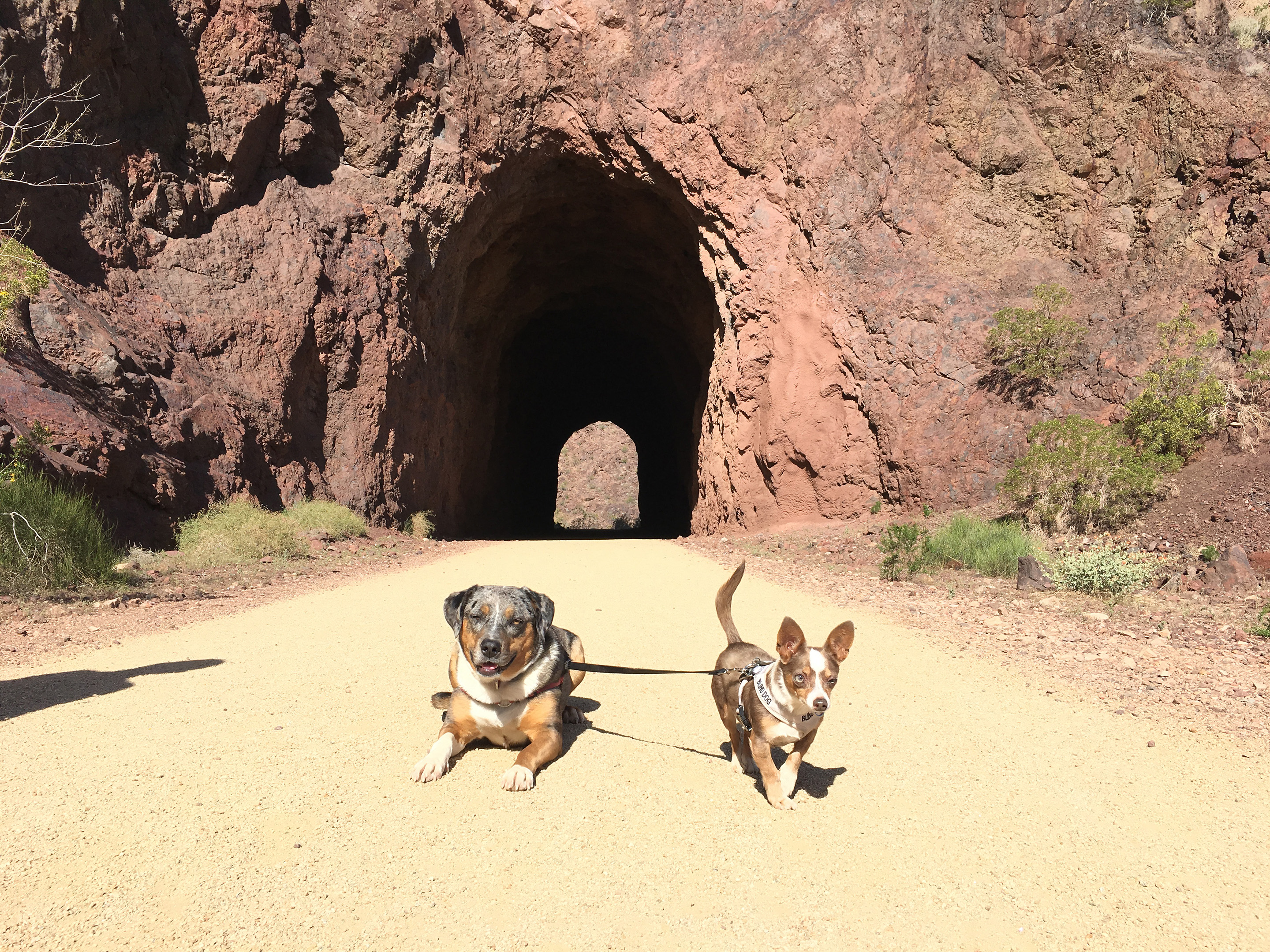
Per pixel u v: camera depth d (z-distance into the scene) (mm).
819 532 18609
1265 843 3742
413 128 21297
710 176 22047
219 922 2863
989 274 19562
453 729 4375
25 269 13086
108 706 5234
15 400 12008
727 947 2809
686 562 14594
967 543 13336
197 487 15000
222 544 13086
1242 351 16188
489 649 3902
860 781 4301
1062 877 3365
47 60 15148
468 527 29312
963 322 19000
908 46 20406
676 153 22234
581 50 22266
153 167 17047
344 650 6977
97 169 16156
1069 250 19438
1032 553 12672
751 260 21562
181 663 6457
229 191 18203
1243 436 15000
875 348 19625
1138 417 16219
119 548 11922
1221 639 7934
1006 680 6453
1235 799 4234
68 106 15609
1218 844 3723
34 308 13562
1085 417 17469
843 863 3408
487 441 31812
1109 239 18922
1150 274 18172
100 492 12648
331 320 19047
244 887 3090
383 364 19969
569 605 9492
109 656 6727
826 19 20969
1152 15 19469
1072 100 19344
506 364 34406
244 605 9438
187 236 17547
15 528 9406
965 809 3990
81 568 9844
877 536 16766
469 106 22266
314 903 3004
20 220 14812
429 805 3832
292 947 2744
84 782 3986
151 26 17016
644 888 3168
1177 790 4324
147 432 14375
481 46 22141
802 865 3381
